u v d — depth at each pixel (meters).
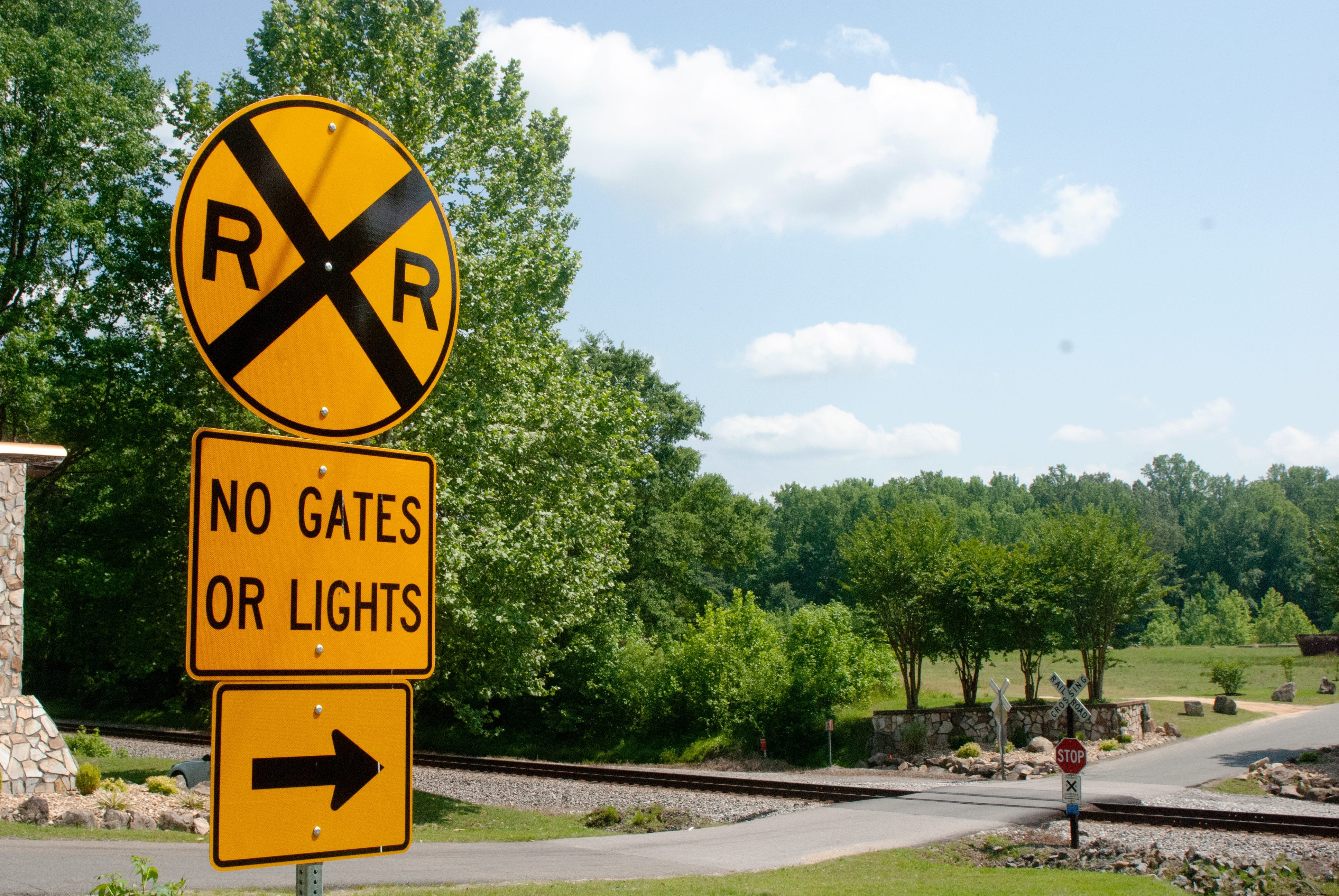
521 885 10.93
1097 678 32.84
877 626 32.84
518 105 28.38
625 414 24.80
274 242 2.64
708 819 18.83
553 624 22.02
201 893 9.22
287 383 2.62
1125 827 16.34
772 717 34.00
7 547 16.06
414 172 2.94
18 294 26.95
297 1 22.20
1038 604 30.66
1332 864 13.55
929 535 32.38
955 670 53.00
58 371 23.86
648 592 43.03
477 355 20.30
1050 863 14.03
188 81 20.89
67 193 27.56
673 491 45.41
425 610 2.66
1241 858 13.77
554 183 29.50
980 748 28.25
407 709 2.59
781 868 13.27
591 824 18.81
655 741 35.75
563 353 25.00
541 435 21.42
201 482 2.36
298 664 2.43
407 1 24.48
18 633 15.95
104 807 14.17
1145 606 33.22
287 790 2.37
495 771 26.88
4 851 10.76
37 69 26.33
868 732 32.59
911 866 13.53
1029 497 162.88
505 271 20.78
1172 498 181.75
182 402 21.91
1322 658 59.34
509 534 19.81
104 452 25.42
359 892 10.02
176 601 22.30
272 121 2.67
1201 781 22.06
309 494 2.52
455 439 19.19
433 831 16.67
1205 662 57.88
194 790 18.27
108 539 23.22
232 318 2.55
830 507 116.06
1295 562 129.00
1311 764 23.69
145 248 22.67
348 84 19.72
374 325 2.80
